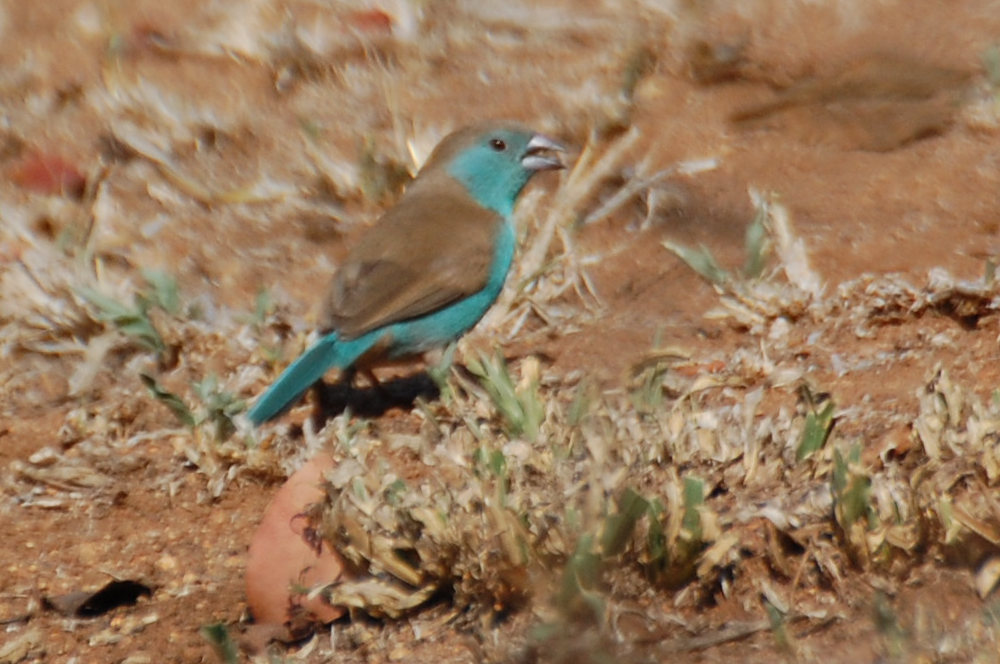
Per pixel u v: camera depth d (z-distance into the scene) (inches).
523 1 634.8
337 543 321.4
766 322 442.9
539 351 449.1
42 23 624.7
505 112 568.7
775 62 585.3
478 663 301.6
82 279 476.1
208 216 525.0
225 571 357.1
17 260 489.1
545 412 356.5
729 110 565.9
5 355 451.5
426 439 374.6
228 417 396.2
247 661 321.1
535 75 591.5
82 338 454.6
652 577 315.0
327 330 416.2
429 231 435.8
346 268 427.2
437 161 458.6
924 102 552.4
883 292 432.5
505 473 322.0
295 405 423.8
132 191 534.9
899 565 317.4
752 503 330.6
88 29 618.5
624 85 575.5
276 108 576.7
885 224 491.8
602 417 342.3
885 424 375.2
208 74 593.3
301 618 323.6
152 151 550.0
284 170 544.1
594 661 295.4
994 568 311.7
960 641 295.7
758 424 358.3
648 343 443.2
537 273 478.0
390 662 309.6
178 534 372.8
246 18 621.3
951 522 313.0
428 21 622.5
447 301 429.7
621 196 519.8
